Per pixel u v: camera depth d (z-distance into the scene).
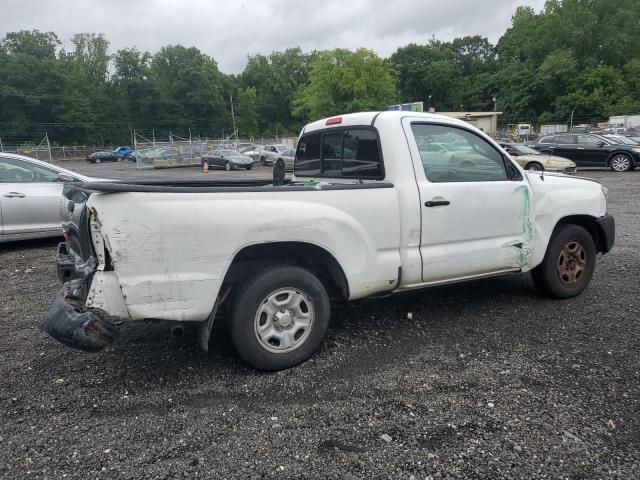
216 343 4.16
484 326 4.42
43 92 80.88
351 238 3.73
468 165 4.38
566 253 5.03
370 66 54.56
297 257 3.86
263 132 102.81
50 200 8.04
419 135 4.15
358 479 2.49
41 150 55.31
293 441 2.80
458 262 4.25
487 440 2.77
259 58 108.88
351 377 3.53
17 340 4.34
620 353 3.82
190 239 3.19
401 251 4.01
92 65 92.56
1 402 3.27
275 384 3.45
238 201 3.35
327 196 3.65
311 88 56.16
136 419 3.04
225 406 3.18
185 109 94.88
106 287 3.06
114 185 3.05
